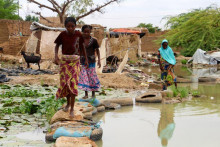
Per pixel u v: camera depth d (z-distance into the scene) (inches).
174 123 207.3
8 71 501.0
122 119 221.0
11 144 152.4
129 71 609.9
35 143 156.3
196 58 970.7
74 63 187.5
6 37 1060.5
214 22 1064.2
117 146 158.9
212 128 193.3
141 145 160.6
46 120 205.2
